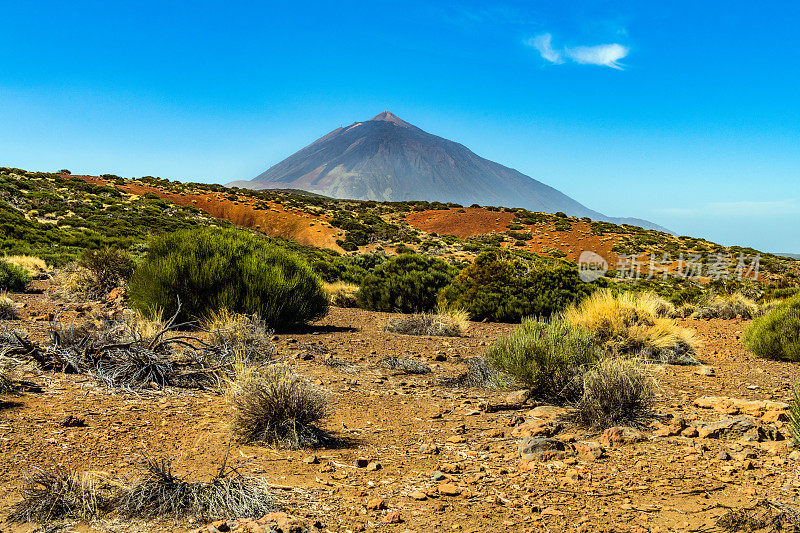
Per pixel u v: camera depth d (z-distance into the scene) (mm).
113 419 5613
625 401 6227
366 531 3408
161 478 3781
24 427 5105
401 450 5219
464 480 4398
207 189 114250
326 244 80250
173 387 7129
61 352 7543
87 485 3740
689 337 11477
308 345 10578
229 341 9047
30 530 3268
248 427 5301
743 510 3736
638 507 3873
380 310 20484
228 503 3621
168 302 11633
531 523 3592
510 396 7371
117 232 53719
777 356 11586
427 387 8141
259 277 12539
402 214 105875
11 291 17641
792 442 5465
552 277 17641
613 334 10984
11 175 78562
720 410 6910
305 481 4270
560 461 4918
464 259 65750
